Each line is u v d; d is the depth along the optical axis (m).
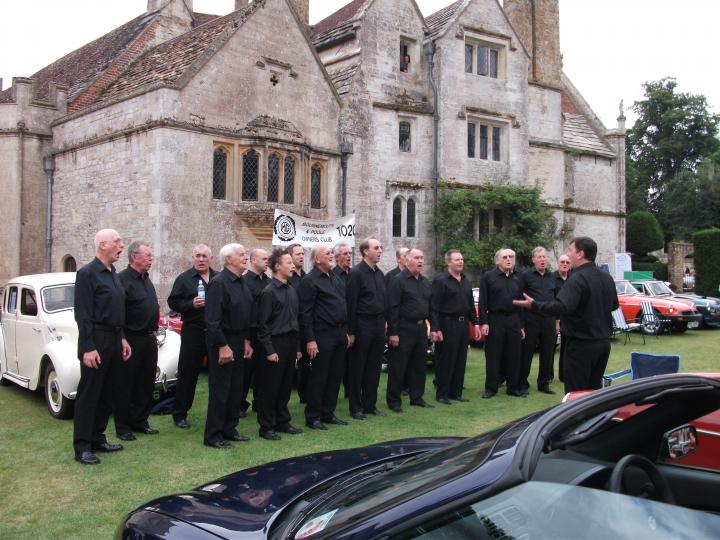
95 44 22.92
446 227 19.28
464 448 2.37
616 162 26.89
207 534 2.45
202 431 6.82
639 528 1.84
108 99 15.35
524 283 9.27
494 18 21.12
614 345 14.31
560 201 24.12
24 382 8.24
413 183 19.14
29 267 16.80
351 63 18.72
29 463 5.62
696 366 11.13
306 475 3.06
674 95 51.56
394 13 19.23
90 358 5.53
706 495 2.80
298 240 12.11
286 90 16.14
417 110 19.27
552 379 9.96
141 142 14.17
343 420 7.31
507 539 1.80
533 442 2.10
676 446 2.86
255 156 15.38
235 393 6.44
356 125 17.97
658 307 16.66
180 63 15.15
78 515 4.46
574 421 2.31
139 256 6.48
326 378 7.07
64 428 6.90
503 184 21.05
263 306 6.41
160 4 21.16
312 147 16.62
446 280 8.46
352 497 2.36
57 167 16.88
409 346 7.97
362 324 7.53
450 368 8.45
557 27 24.83
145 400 6.71
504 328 8.84
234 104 15.01
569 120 27.25
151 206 13.85
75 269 16.17
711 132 50.88
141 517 2.73
